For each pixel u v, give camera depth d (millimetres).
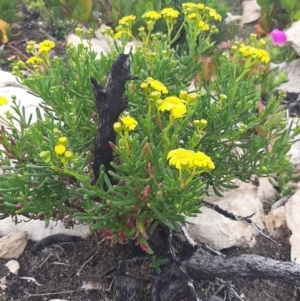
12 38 528
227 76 304
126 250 295
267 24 580
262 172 300
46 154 213
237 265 263
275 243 322
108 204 230
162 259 280
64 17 548
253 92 296
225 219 312
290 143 311
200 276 280
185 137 275
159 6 518
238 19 645
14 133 269
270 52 502
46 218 253
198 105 264
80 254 303
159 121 236
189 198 231
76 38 512
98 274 289
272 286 295
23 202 243
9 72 466
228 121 275
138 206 237
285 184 362
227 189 323
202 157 200
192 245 284
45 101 295
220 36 529
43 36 535
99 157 253
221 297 284
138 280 283
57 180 246
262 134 358
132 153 220
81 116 277
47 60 307
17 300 280
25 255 308
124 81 224
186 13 305
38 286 288
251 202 331
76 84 276
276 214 337
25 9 577
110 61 287
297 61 519
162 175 226
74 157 226
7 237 310
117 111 233
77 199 269
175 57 323
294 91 488
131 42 512
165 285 271
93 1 569
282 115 366
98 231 282
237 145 295
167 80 289
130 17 313
